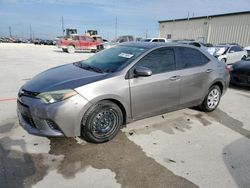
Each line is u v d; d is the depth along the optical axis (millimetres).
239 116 5000
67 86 3158
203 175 2852
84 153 3215
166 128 4160
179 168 2973
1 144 3363
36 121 3137
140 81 3656
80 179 2680
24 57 16672
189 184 2676
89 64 4125
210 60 4887
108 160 3078
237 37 25469
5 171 2752
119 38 26391
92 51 25484
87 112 3227
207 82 4750
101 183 2629
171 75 4070
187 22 31625
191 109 5270
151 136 3816
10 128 3889
